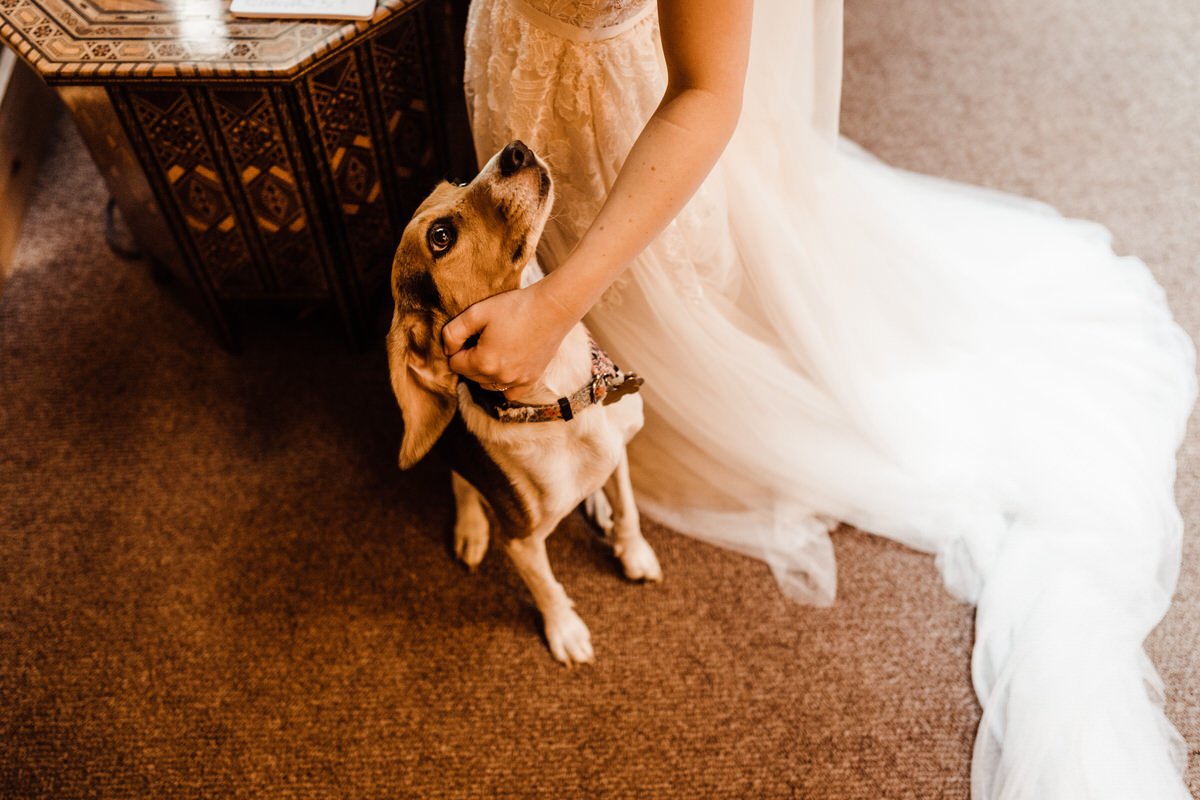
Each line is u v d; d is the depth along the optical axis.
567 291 0.98
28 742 1.55
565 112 1.24
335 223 1.70
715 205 1.38
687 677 1.58
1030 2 2.47
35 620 1.67
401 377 1.07
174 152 1.55
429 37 1.61
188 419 1.91
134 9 1.48
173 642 1.65
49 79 1.42
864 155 2.09
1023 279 1.88
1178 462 1.72
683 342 1.53
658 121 0.96
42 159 2.26
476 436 1.21
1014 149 2.19
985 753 1.44
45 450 1.87
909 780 1.46
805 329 1.55
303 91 1.46
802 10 1.30
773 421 1.68
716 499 1.76
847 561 1.68
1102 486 1.59
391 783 1.51
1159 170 2.12
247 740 1.55
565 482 1.28
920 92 2.31
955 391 1.75
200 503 1.80
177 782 1.51
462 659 1.62
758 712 1.54
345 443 1.87
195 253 1.75
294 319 2.02
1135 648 1.45
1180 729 1.45
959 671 1.55
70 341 2.01
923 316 1.74
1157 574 1.53
